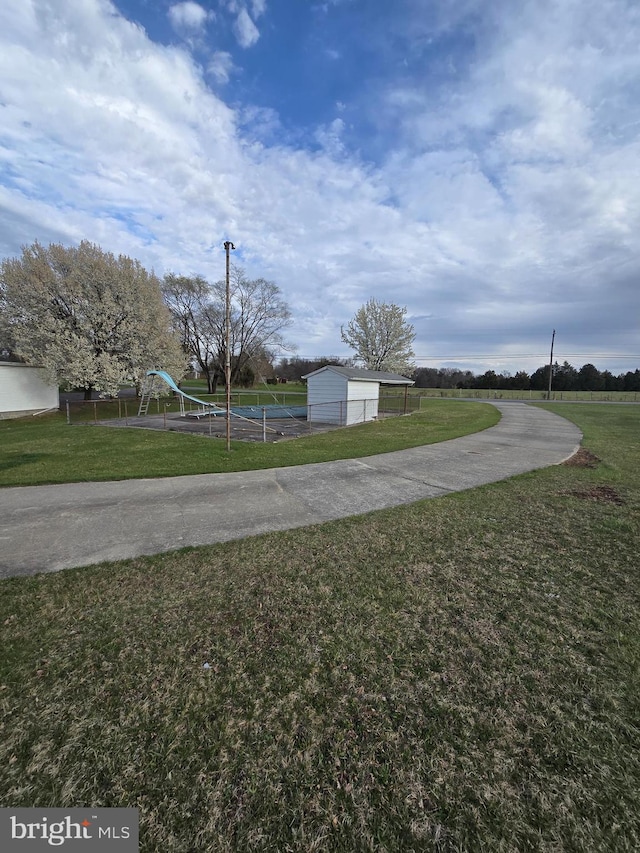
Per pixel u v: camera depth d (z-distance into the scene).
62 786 1.52
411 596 2.96
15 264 17.36
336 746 1.68
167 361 21.06
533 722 1.80
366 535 4.24
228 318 9.59
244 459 8.54
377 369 34.50
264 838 1.33
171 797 1.47
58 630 2.56
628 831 1.34
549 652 2.30
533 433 13.33
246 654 2.30
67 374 17.80
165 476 7.04
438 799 1.46
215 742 1.70
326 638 2.46
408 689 2.01
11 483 6.49
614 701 1.92
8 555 3.79
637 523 4.58
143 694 1.99
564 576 3.28
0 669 2.18
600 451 9.77
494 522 4.63
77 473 7.21
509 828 1.36
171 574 3.37
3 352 21.75
